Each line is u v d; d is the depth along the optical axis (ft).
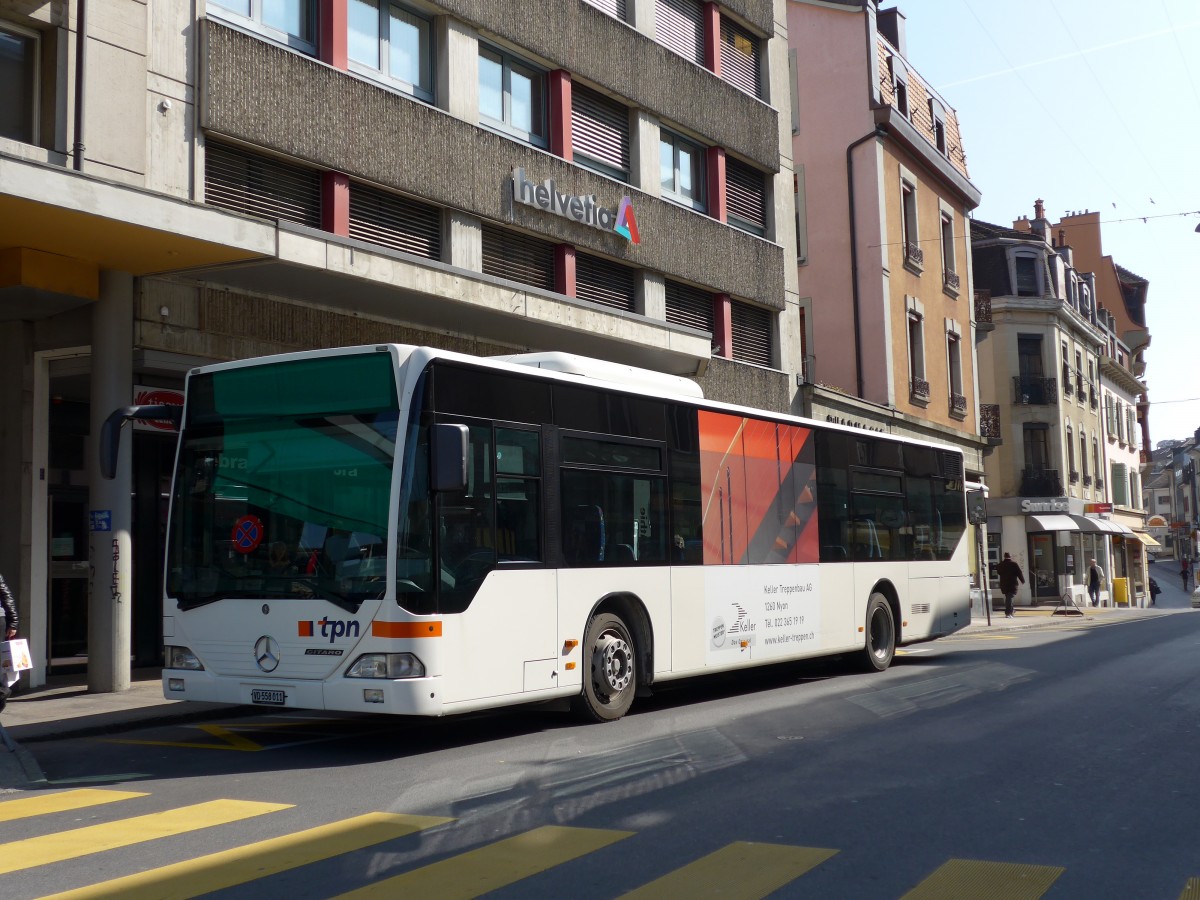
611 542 36.52
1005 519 164.76
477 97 60.29
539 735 33.40
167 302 45.57
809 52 111.55
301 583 30.40
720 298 81.15
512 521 32.73
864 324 107.14
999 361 166.61
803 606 46.62
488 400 32.37
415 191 55.42
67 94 41.78
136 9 43.47
